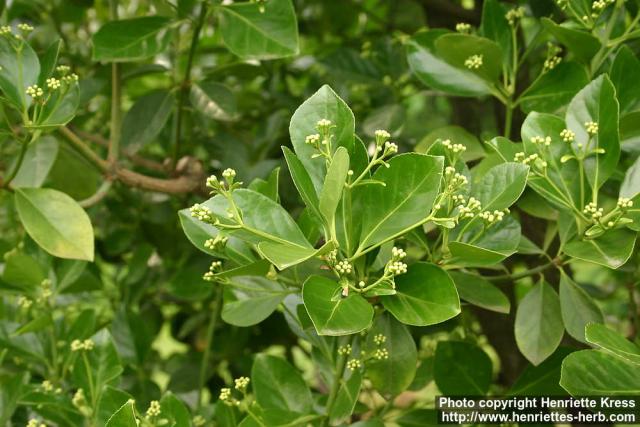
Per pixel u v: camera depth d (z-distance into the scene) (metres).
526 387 0.92
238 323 0.88
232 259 0.85
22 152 0.90
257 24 0.93
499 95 0.95
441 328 1.05
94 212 1.21
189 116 1.16
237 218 0.80
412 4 1.28
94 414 0.89
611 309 1.26
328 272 0.86
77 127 1.15
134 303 1.14
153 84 1.30
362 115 1.21
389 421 0.93
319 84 1.16
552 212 0.90
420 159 0.79
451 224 0.79
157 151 1.41
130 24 0.95
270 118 1.16
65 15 1.14
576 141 0.85
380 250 0.85
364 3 1.41
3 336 0.97
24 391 0.93
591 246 0.83
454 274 0.87
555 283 1.03
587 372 0.81
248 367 1.12
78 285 1.04
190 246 1.18
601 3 0.89
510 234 0.84
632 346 0.80
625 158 0.92
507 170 0.83
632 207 0.83
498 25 0.96
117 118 1.00
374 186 0.81
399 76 1.13
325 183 0.76
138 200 1.20
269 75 1.15
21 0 1.11
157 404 0.85
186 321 1.19
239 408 0.88
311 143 0.79
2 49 0.89
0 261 1.04
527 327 0.87
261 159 1.16
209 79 1.08
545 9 0.97
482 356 0.92
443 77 0.95
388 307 0.80
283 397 0.90
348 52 1.13
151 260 1.22
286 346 1.20
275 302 0.88
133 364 1.04
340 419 0.86
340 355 0.87
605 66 0.95
